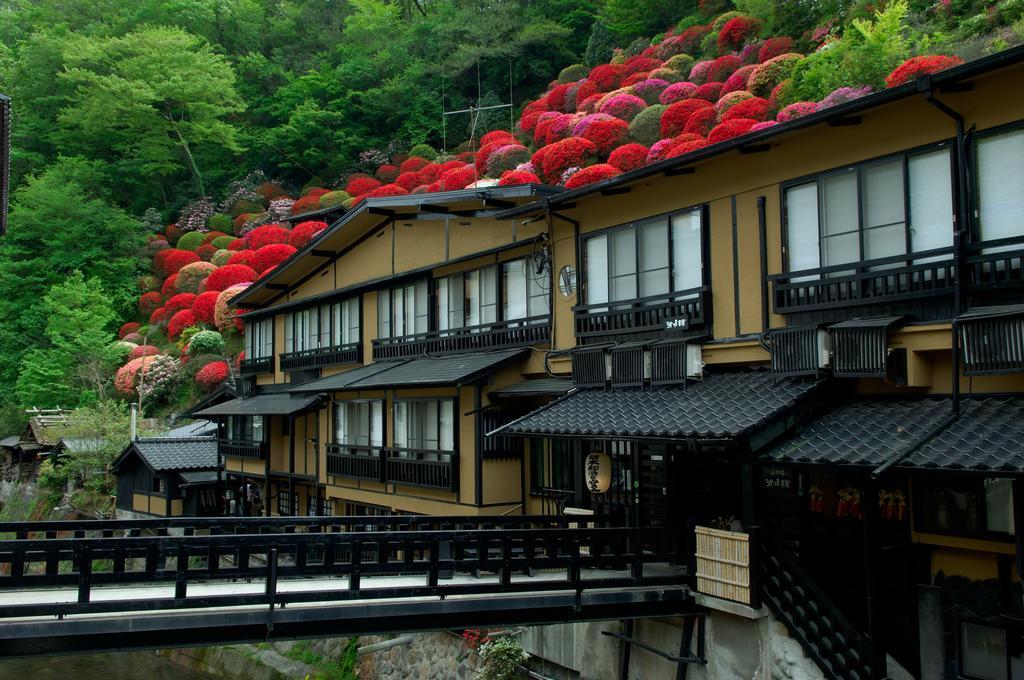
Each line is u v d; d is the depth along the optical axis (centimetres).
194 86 5359
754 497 1080
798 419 1052
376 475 2041
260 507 2856
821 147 1130
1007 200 923
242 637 945
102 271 4769
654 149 3052
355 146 5559
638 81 3881
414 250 2188
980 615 956
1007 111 923
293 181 5703
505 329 1798
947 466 823
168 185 5747
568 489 1623
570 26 5281
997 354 867
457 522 1277
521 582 1055
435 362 1944
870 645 1010
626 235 1459
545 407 1405
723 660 1102
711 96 3362
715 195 1288
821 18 3334
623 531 1133
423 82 5709
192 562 2431
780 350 1127
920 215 1010
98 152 5656
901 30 2680
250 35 6462
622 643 1263
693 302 1302
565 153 3391
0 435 4109
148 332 4334
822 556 1134
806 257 1145
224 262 4481
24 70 5672
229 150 5850
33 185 4794
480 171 3962
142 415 3569
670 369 1288
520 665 1456
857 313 1069
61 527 1093
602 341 1496
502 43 5344
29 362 4134
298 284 2836
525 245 1752
